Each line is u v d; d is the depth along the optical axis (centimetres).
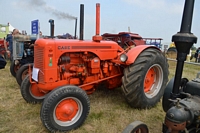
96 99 372
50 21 311
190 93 209
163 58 358
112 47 341
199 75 225
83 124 276
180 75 181
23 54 520
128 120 290
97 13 307
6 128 258
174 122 164
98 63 321
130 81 309
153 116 310
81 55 307
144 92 328
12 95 388
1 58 320
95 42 318
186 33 161
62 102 253
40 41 275
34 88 342
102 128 263
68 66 300
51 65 271
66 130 254
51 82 274
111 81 358
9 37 653
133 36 679
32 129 257
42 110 239
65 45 283
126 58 307
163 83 363
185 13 161
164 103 255
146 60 319
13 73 529
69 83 297
